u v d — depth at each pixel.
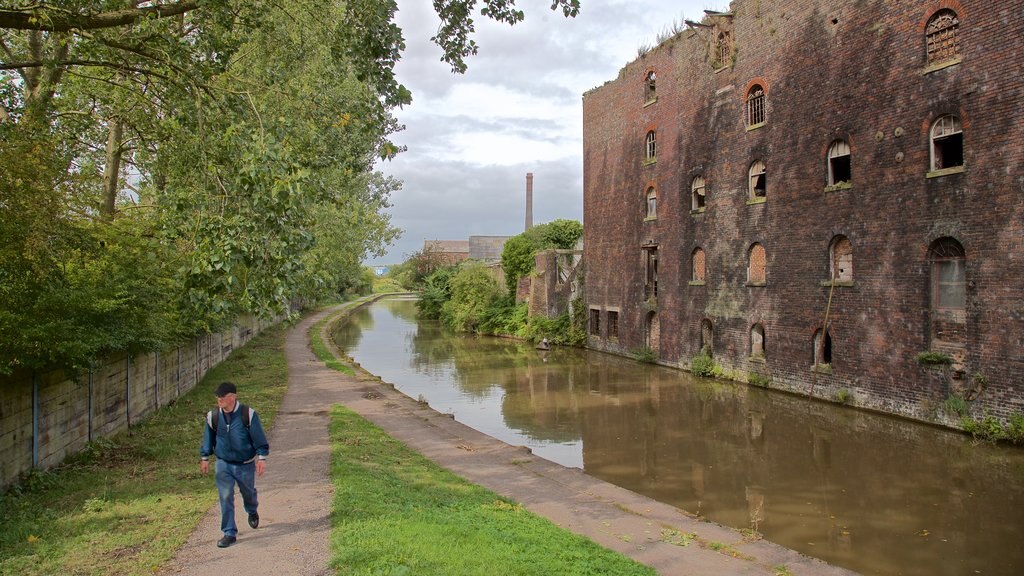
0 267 8.35
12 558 6.55
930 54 16.62
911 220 16.95
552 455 14.90
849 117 18.91
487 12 10.97
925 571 8.73
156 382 15.96
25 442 9.48
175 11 11.09
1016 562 8.96
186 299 9.98
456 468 12.45
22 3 10.49
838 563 8.98
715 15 24.92
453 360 32.41
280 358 28.80
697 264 26.81
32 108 11.03
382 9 10.63
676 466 13.91
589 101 36.41
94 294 10.31
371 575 5.94
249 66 16.31
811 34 20.28
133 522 7.81
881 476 12.84
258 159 8.92
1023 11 14.34
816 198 20.14
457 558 6.58
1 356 8.29
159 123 12.98
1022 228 14.33
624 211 32.66
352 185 26.52
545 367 29.28
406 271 103.75
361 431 14.45
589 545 8.16
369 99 13.20
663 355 28.98
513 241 47.94
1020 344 14.34
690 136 26.88
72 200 9.48
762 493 12.05
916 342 16.81
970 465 13.30
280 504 8.57
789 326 21.28
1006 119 14.67
